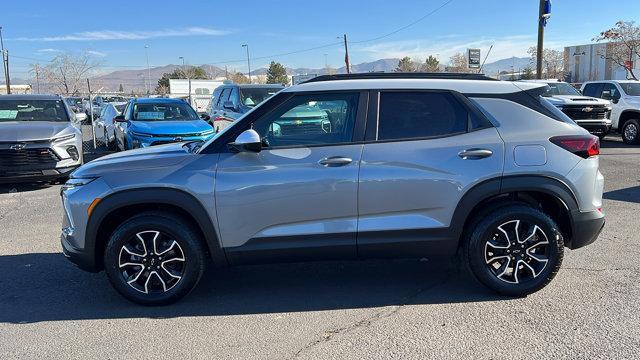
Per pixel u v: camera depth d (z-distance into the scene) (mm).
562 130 4406
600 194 4527
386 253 4410
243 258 4379
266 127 4402
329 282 4984
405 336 3832
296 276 5160
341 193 4266
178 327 4074
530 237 4375
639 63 44250
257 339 3846
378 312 4277
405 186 4270
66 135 10062
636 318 4023
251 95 13391
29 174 9625
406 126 4387
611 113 16281
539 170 4289
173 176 4273
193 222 4445
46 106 11336
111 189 4262
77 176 4449
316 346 3717
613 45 38781
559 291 4578
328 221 4316
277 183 4246
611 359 3439
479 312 4215
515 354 3533
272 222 4309
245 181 4254
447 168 4277
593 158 4430
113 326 4113
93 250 4363
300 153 4293
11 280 5172
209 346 3754
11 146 9430
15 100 11273
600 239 6090
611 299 4383
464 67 55500
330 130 4410
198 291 4820
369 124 4371
